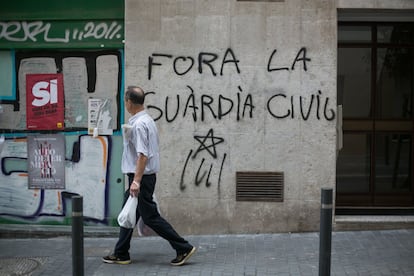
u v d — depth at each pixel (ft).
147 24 22.74
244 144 22.88
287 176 22.88
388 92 25.08
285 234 22.94
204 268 18.72
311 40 22.52
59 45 23.59
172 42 22.77
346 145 25.21
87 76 23.72
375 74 25.02
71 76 23.81
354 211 24.80
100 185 23.90
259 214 23.03
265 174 22.90
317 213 22.89
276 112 22.76
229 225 23.12
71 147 23.98
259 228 23.08
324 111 22.66
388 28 24.90
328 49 22.52
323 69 22.57
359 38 24.93
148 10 22.68
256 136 22.84
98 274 18.24
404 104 25.11
